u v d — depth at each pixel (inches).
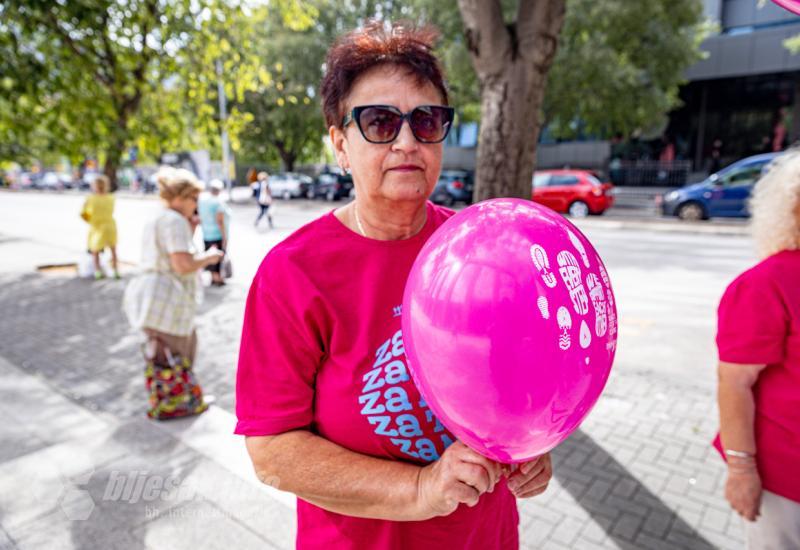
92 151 272.4
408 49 41.8
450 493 34.9
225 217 300.0
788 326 55.4
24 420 134.2
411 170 41.1
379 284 41.9
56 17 213.8
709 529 97.4
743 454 59.1
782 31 855.1
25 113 235.5
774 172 60.4
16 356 190.1
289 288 41.0
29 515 95.0
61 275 340.2
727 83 950.4
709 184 550.0
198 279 141.4
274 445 40.8
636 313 238.4
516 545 52.4
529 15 127.0
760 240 60.4
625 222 548.4
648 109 698.8
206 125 284.5
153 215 132.6
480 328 30.0
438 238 34.9
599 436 131.6
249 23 267.7
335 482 38.8
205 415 135.7
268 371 41.6
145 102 287.4
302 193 1005.8
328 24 862.5
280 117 932.0
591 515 101.7
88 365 181.3
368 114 40.3
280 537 88.9
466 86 719.1
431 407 35.4
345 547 44.4
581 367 30.9
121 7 230.5
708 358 183.0
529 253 31.0
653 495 107.7
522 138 132.8
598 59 633.6
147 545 87.7
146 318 129.3
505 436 32.1
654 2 624.7
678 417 141.2
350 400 40.6
